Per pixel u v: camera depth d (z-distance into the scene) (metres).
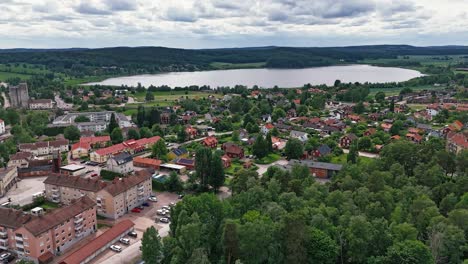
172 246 110.56
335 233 105.69
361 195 123.19
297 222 100.19
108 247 127.50
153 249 107.62
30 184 186.38
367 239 100.19
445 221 108.38
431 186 141.25
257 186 131.38
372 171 151.62
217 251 110.12
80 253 118.69
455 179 152.62
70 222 129.88
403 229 102.81
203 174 176.00
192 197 122.81
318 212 113.00
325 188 135.00
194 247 104.25
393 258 94.88
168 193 177.38
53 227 122.62
